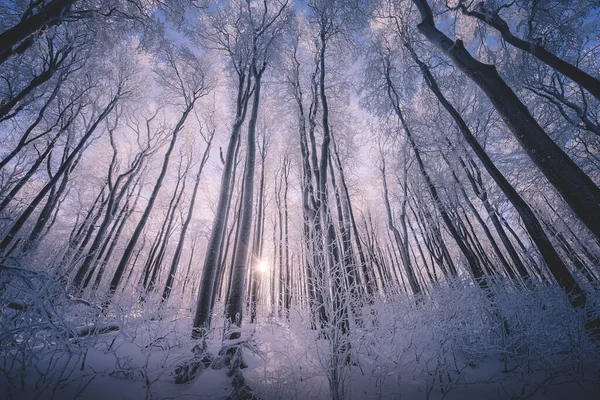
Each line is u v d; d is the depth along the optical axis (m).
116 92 9.48
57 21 4.09
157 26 6.01
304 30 8.10
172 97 10.27
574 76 3.72
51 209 8.22
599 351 2.74
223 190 4.88
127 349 3.09
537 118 7.47
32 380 2.11
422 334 3.08
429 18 4.48
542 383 2.46
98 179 11.21
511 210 8.87
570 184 2.54
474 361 3.02
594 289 3.83
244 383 2.51
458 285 3.71
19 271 2.01
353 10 6.64
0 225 6.45
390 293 3.86
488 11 4.91
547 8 4.79
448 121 7.43
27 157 8.86
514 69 5.73
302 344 2.72
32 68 6.68
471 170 7.91
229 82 9.68
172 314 3.31
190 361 2.75
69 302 2.34
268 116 11.14
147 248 15.98
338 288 3.00
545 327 3.06
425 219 9.55
